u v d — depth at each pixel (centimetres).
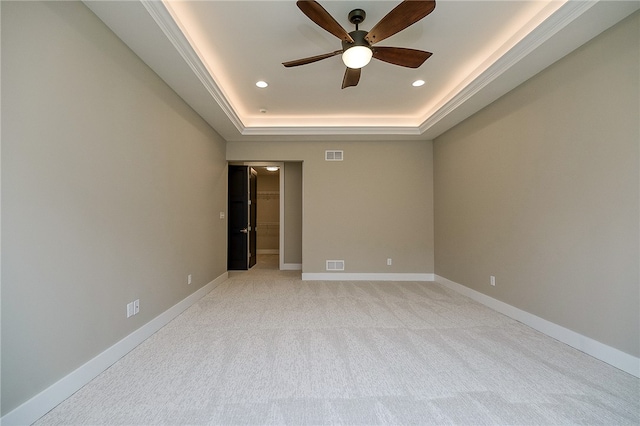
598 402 158
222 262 467
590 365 199
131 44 215
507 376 185
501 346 230
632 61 185
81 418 144
